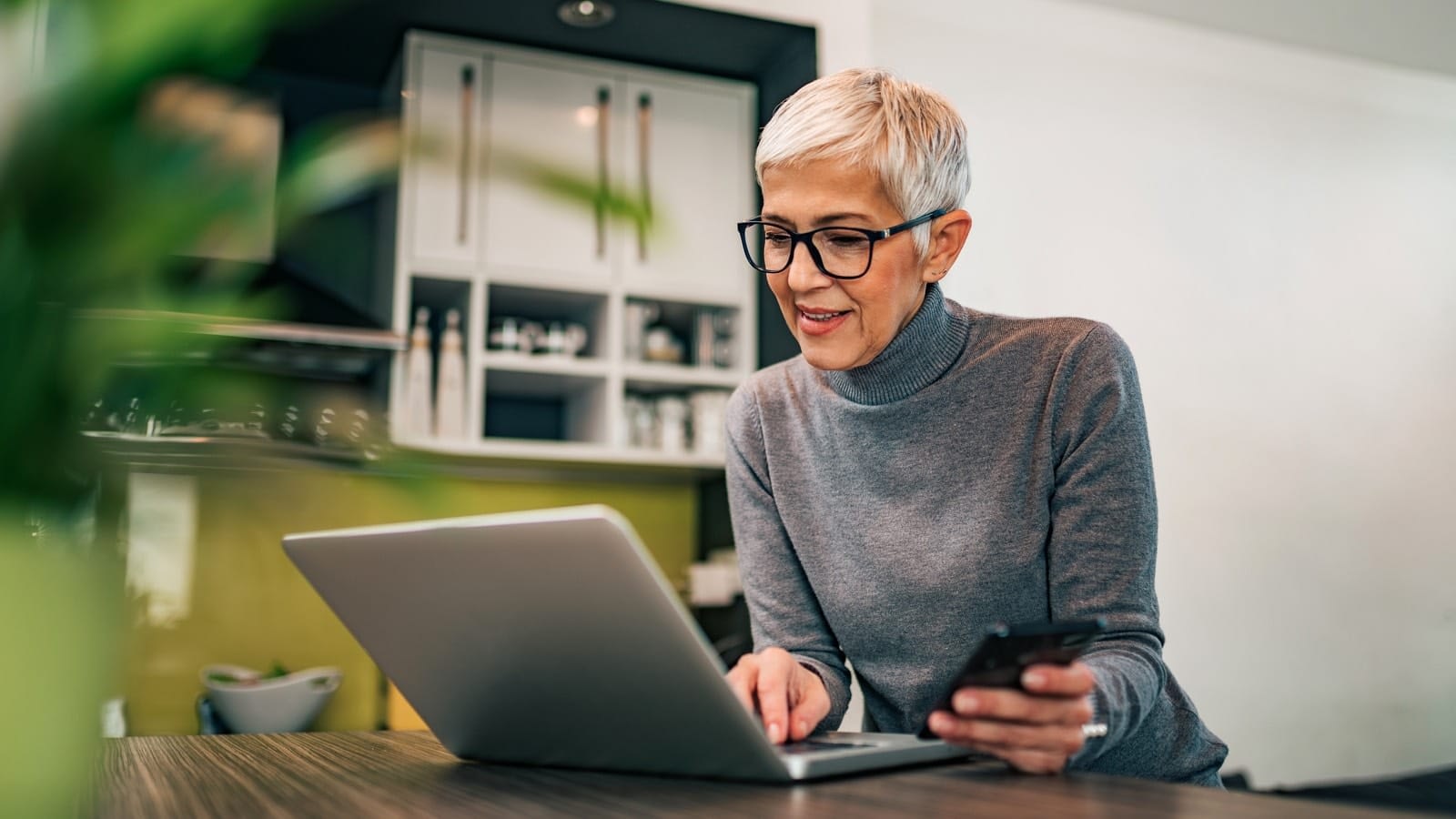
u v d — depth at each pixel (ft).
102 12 0.79
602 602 2.26
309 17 0.87
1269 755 12.14
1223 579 12.18
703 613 11.29
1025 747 2.52
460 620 2.57
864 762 2.59
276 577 9.62
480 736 2.93
